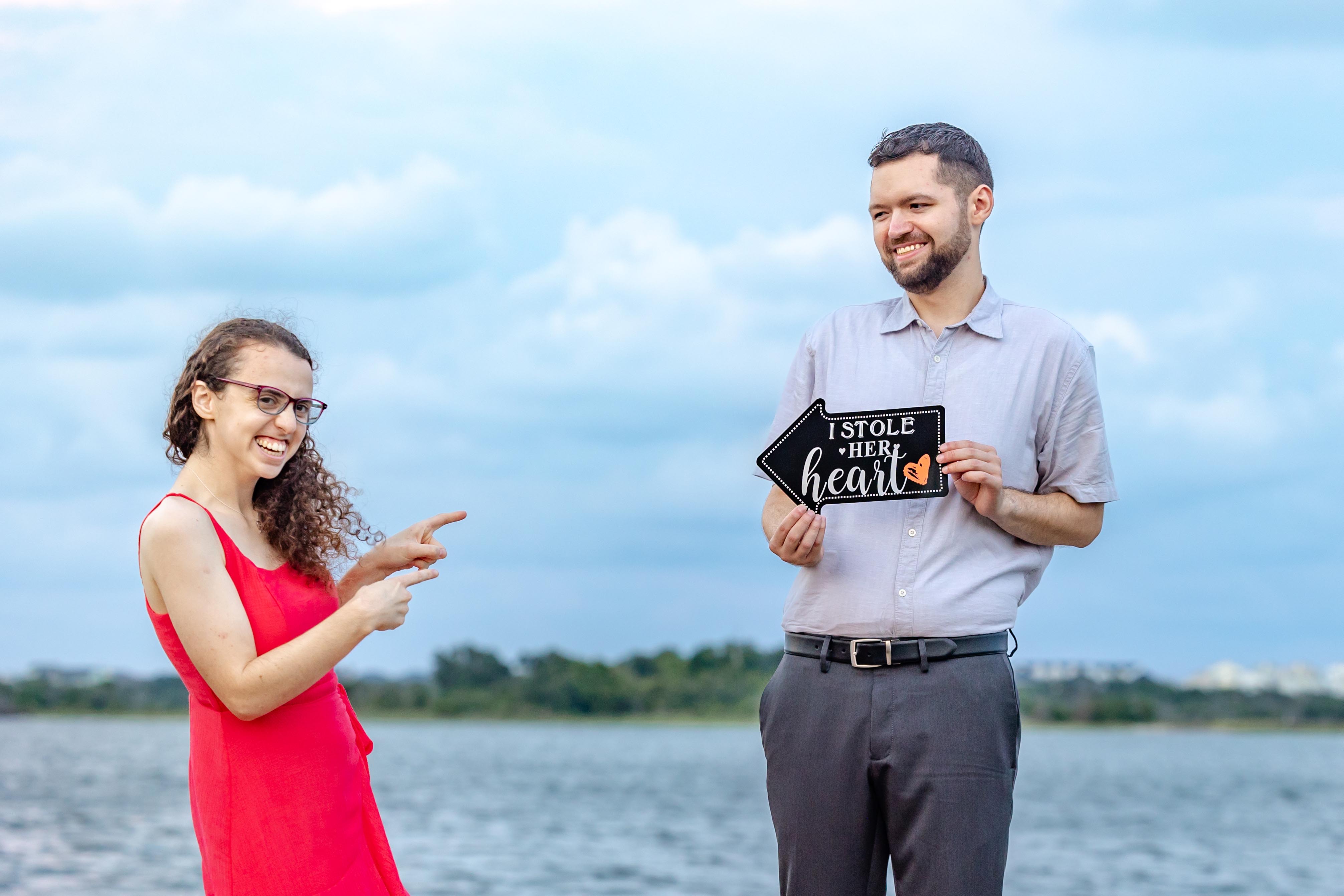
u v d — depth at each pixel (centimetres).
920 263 330
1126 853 2775
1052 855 2716
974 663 320
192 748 300
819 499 334
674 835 2903
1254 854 2744
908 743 317
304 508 311
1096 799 4675
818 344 358
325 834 295
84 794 3812
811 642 334
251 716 281
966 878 310
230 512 300
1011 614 326
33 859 2181
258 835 289
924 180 327
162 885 1869
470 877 2098
